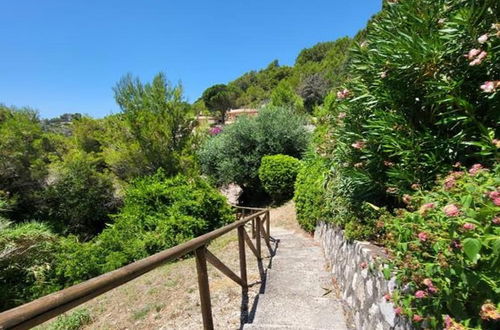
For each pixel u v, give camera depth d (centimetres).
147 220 631
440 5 211
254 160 1220
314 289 322
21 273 586
